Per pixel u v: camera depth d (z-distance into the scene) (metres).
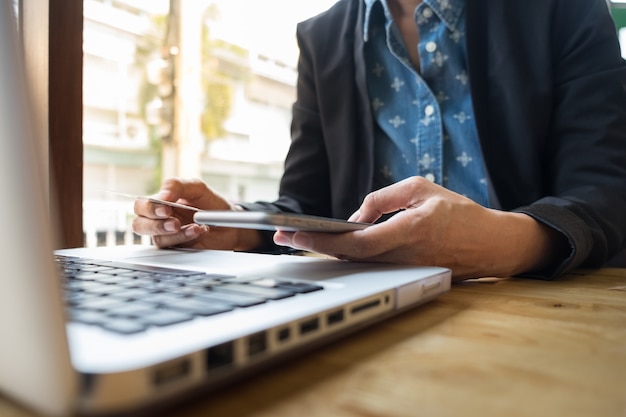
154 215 0.64
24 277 0.16
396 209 0.52
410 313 0.36
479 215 0.49
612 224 0.58
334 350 0.27
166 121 1.58
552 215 0.53
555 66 0.80
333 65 0.98
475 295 0.43
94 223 1.09
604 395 0.20
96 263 0.43
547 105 0.78
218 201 0.78
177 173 1.62
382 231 0.43
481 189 0.87
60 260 0.45
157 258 0.48
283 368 0.24
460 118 0.88
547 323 0.32
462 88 0.88
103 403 0.15
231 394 0.21
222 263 0.44
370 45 0.97
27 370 0.16
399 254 0.45
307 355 0.26
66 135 0.90
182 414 0.19
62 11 0.88
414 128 0.92
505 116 0.81
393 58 0.95
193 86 1.63
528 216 0.53
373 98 0.96
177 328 0.20
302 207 1.02
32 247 0.16
